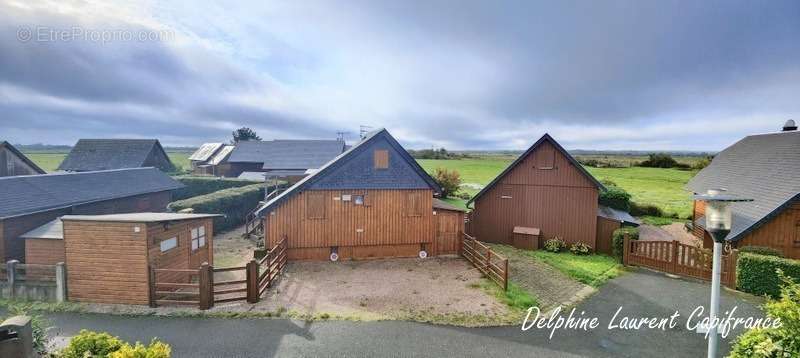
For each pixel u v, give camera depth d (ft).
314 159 163.73
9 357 19.71
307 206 54.65
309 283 45.27
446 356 29.27
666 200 124.26
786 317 21.17
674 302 41.39
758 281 43.57
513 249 66.23
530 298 41.11
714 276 23.36
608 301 41.55
